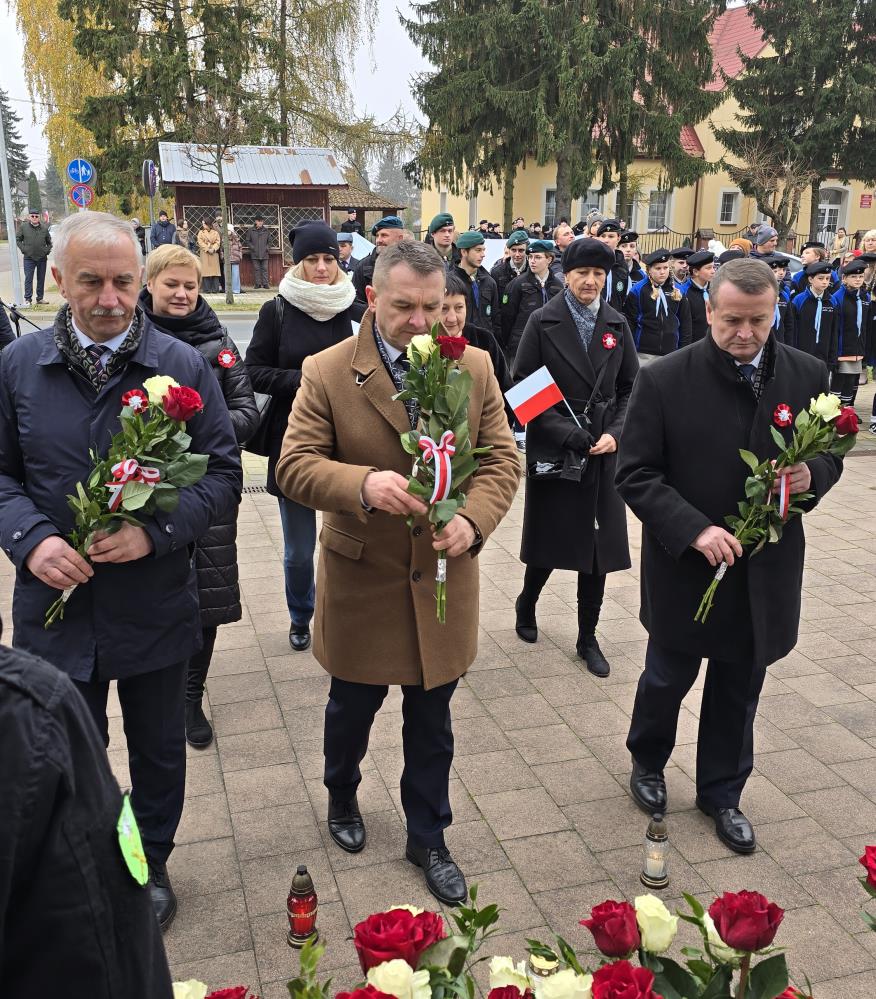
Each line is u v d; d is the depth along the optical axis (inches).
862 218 1499.8
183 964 106.1
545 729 160.6
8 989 41.0
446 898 115.3
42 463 100.2
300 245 175.9
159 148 1051.3
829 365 423.8
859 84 1211.9
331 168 1071.0
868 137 1244.5
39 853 40.3
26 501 99.3
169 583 104.8
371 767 148.3
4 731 39.8
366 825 132.9
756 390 123.8
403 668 114.6
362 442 111.8
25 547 95.3
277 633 197.9
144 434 94.3
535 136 1111.6
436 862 119.2
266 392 175.8
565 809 137.4
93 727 44.4
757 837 131.6
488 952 108.0
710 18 1119.0
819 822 135.5
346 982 103.1
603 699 171.6
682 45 1116.5
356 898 117.0
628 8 1093.1
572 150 1095.0
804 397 124.1
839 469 124.8
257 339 179.3
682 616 127.0
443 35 1122.0
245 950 108.3
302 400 114.3
